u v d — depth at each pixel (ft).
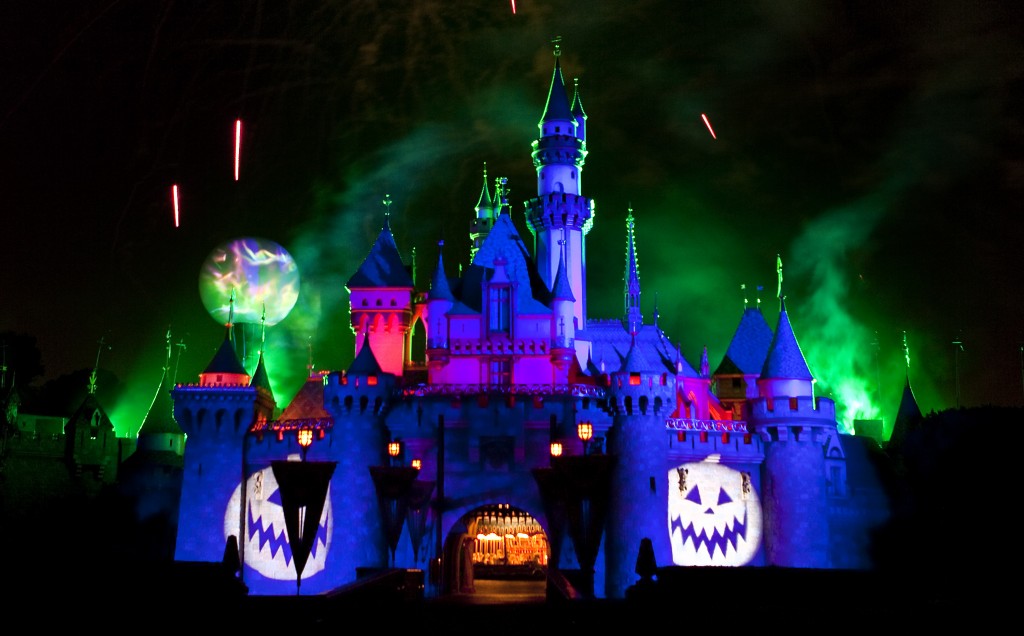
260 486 271.08
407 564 249.75
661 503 253.44
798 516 261.03
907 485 277.64
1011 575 202.69
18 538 276.00
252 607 145.89
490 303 273.75
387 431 258.98
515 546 354.13
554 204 299.58
